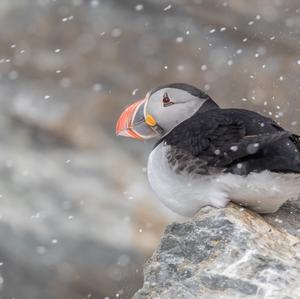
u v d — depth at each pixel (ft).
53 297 41.81
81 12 56.59
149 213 43.42
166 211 43.47
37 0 56.90
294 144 23.20
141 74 53.83
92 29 55.83
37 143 48.19
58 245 42.27
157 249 23.16
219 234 22.74
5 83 52.26
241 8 56.34
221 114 23.97
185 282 21.93
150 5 56.80
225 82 52.80
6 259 42.01
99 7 56.90
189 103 25.70
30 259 41.96
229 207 23.39
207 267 22.17
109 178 45.57
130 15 56.59
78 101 51.16
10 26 55.67
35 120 49.34
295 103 50.24
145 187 44.86
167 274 22.52
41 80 52.90
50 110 50.19
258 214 24.17
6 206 43.39
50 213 43.32
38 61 53.93
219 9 56.44
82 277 41.73
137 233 42.57
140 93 52.60
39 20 55.98
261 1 56.44
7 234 42.39
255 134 23.08
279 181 22.54
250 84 52.01
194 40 55.26
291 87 51.19
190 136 23.54
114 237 42.27
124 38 55.52
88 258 42.01
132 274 35.06
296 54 53.78
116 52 54.80
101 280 41.55
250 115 23.81
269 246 22.62
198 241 22.81
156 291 22.21
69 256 42.11
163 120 25.85
